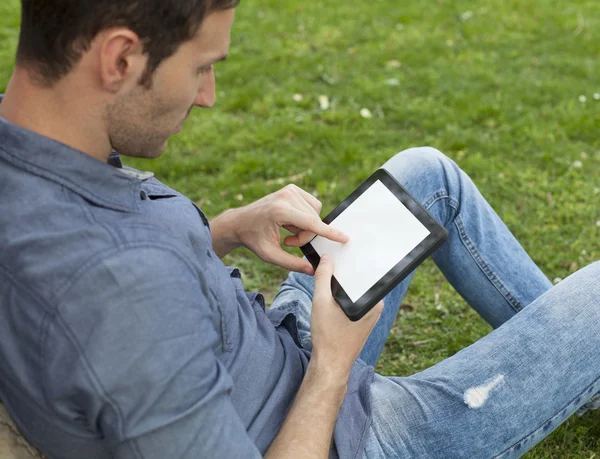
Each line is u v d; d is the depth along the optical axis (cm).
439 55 493
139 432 107
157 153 125
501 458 146
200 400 110
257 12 568
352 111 422
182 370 109
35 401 112
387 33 528
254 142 390
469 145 384
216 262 136
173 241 115
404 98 434
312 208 163
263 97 440
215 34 117
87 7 106
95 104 114
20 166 113
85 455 117
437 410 144
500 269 189
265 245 162
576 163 357
